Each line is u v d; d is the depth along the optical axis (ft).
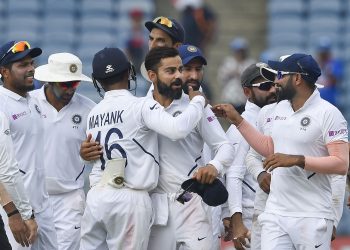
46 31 225.97
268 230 84.53
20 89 89.56
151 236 86.12
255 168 90.99
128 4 228.43
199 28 204.54
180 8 221.05
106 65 84.94
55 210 98.02
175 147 85.05
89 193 85.30
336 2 230.48
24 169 89.45
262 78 95.66
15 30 225.56
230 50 223.51
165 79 83.51
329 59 198.18
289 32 226.79
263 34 228.43
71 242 97.96
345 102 205.77
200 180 81.97
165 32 93.50
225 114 87.10
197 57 87.76
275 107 87.40
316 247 83.10
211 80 217.56
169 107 84.69
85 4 229.25
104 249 86.28
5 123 85.40
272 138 85.76
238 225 91.04
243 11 231.09
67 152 97.91
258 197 91.86
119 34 225.15
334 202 90.17
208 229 85.51
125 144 83.87
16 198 85.40
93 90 206.90
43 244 91.61
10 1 228.63
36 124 90.68
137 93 203.10
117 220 83.61
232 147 84.58
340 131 82.12
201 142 86.22
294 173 83.66
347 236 164.14
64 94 96.43
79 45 223.51
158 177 85.15
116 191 83.41
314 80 83.51
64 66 95.50
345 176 90.68
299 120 83.51
